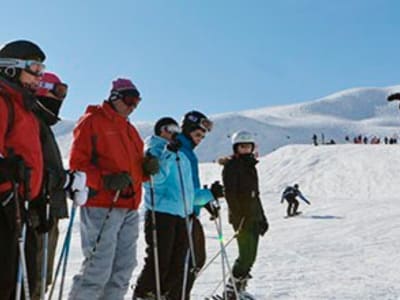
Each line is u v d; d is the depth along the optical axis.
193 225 5.67
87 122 4.59
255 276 8.02
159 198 5.34
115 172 4.59
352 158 42.38
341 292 6.78
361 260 9.55
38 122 3.56
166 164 5.29
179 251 5.45
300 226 17.50
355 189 36.78
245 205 6.26
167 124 5.50
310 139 145.88
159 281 5.19
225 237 15.30
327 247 11.56
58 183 3.62
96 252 4.51
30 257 3.31
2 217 3.12
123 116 4.75
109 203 4.56
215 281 7.64
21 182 3.11
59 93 4.13
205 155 124.00
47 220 3.48
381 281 7.50
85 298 4.48
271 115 189.25
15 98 3.33
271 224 19.28
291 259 9.87
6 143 3.27
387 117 190.25
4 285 3.15
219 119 147.50
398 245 11.30
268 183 40.66
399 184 35.69
